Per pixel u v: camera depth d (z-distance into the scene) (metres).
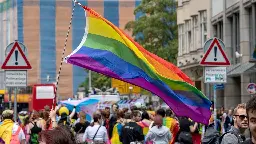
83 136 24.33
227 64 20.83
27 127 27.81
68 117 30.38
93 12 14.67
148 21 90.44
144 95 76.19
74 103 41.91
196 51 63.84
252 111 6.95
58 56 129.25
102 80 123.38
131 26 93.69
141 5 93.00
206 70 20.91
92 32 14.81
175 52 87.06
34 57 127.88
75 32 129.62
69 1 129.62
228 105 53.62
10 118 19.88
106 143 24.30
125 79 14.66
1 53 131.25
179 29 70.62
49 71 128.50
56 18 129.38
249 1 46.91
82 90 107.75
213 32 59.59
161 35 90.06
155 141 20.56
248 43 48.56
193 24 65.12
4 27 131.25
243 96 48.56
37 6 127.81
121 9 133.75
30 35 127.88
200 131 25.48
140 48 14.82
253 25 46.78
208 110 15.02
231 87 53.66
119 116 27.64
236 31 52.19
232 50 53.56
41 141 6.99
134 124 25.03
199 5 62.97
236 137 11.65
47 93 49.25
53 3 129.25
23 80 21.05
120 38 14.66
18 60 20.98
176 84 14.80
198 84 46.72
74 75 129.62
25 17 127.88
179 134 23.88
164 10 91.75
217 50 20.88
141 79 14.71
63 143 6.99
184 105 14.88
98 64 14.66
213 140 15.60
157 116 20.53
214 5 58.66
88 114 41.22
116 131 27.30
